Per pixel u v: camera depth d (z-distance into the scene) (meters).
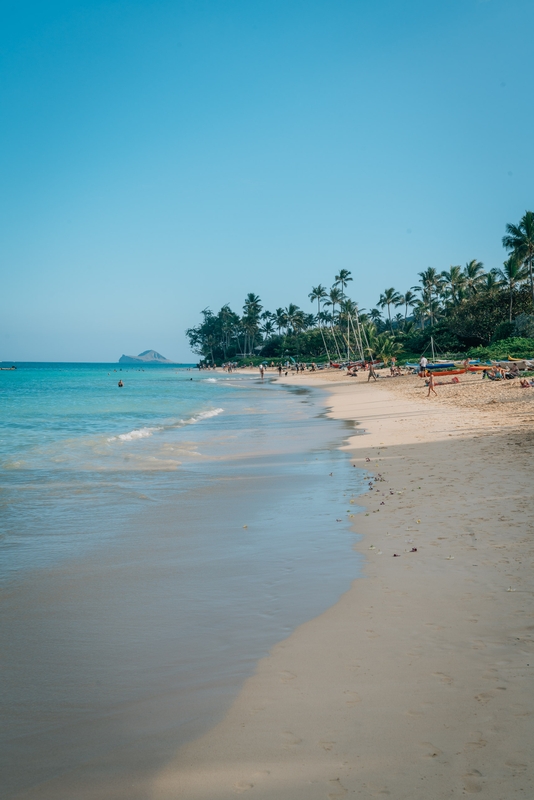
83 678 4.40
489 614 5.13
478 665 4.25
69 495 11.11
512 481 10.46
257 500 10.54
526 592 5.57
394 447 15.88
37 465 14.58
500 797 2.95
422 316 121.56
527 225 68.62
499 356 62.50
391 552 7.10
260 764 3.32
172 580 6.52
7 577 6.69
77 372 146.75
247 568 6.84
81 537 8.34
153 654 4.76
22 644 4.98
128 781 3.25
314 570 6.64
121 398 46.56
